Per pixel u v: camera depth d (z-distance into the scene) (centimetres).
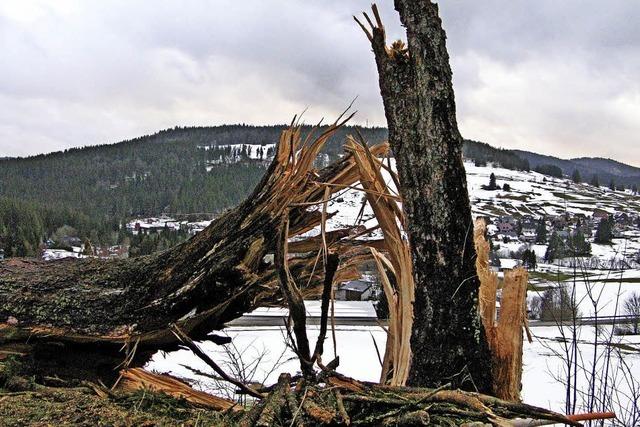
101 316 327
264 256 326
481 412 224
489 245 328
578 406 435
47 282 346
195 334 344
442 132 289
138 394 279
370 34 313
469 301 283
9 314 326
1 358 320
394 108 302
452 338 280
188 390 328
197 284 317
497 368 290
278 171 323
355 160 337
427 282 288
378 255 342
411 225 296
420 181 291
